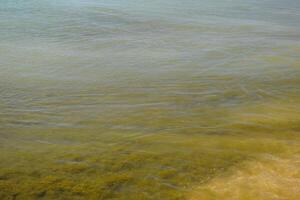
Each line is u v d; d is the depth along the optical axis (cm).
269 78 2883
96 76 2983
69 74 3025
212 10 6681
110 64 3316
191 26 5069
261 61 3403
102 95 2552
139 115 2183
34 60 3388
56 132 1956
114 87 2714
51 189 1378
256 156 1606
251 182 1397
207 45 4041
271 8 7200
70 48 3853
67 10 5984
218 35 4575
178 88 2669
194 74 3011
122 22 5212
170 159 1600
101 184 1409
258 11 6775
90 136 1892
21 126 2041
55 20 5197
